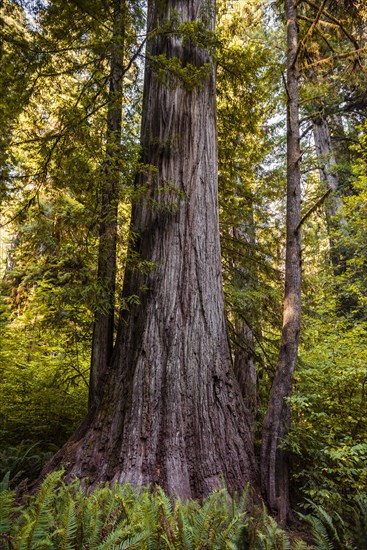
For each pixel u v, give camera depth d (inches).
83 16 180.1
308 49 233.3
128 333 173.6
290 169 202.1
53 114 209.2
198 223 186.7
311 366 204.8
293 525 139.4
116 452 147.8
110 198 163.9
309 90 266.1
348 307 384.5
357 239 333.7
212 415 156.8
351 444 157.8
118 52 183.3
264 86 265.1
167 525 99.7
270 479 148.5
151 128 201.8
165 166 191.9
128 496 119.9
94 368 175.0
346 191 485.4
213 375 164.7
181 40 210.8
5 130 196.4
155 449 145.6
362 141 323.6
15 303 328.2
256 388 249.8
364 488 142.8
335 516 129.0
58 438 217.8
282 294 245.6
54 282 249.6
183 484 138.5
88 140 156.7
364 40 368.8
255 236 282.4
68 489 120.2
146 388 156.6
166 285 173.9
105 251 165.0
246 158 298.4
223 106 273.6
